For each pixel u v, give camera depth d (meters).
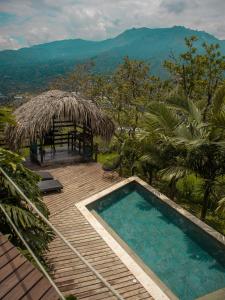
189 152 9.98
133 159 13.89
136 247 9.16
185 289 7.44
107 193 11.81
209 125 9.55
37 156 14.81
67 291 6.44
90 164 15.06
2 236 5.09
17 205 5.95
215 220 11.41
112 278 6.98
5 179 5.75
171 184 12.00
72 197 11.38
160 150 11.57
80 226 9.28
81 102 14.18
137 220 10.64
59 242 8.25
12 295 3.94
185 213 10.41
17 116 13.98
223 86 9.97
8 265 4.43
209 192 10.47
